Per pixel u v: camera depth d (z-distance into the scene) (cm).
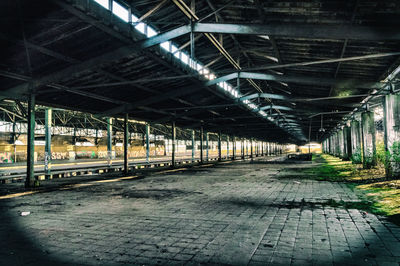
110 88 1641
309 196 1014
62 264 438
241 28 997
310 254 453
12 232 621
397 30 844
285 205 863
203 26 1039
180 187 1366
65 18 898
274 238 541
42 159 3416
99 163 3747
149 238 559
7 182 1859
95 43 1098
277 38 1146
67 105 1797
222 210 810
